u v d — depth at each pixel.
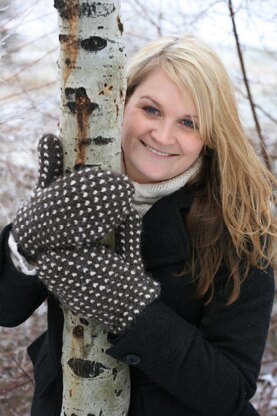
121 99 1.16
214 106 1.36
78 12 1.08
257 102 3.41
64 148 1.19
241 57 2.99
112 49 1.11
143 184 1.45
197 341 1.30
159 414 1.42
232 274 1.37
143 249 1.44
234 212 1.43
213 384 1.29
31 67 3.31
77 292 1.13
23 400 3.14
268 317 1.42
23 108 3.17
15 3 3.04
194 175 1.50
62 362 1.37
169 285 1.41
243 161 1.45
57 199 1.10
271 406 2.96
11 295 1.33
